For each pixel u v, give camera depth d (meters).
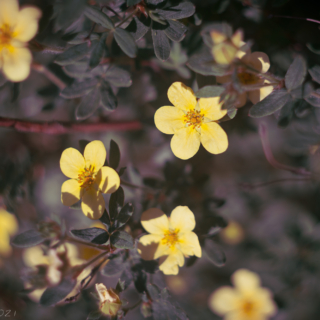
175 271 0.27
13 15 0.26
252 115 0.26
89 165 0.27
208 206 0.31
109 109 0.28
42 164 0.39
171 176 0.32
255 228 0.41
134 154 0.40
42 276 0.29
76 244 0.29
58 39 0.29
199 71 0.25
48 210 0.37
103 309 0.26
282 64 0.31
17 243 0.28
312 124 0.31
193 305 0.41
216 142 0.26
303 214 0.35
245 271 0.37
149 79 0.33
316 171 0.33
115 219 0.26
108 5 0.27
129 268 0.27
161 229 0.27
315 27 0.31
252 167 0.43
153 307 0.27
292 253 0.34
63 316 0.35
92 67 0.26
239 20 0.30
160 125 0.27
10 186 0.32
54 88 0.32
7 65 0.27
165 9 0.27
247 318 0.36
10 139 0.40
